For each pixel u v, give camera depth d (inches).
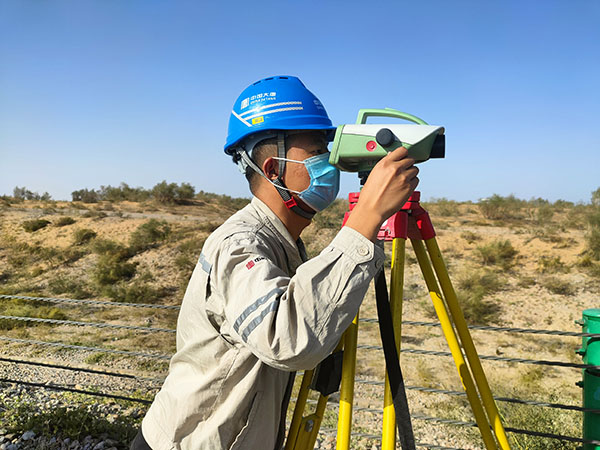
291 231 50.1
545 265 608.7
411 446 45.6
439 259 56.6
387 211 38.9
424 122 44.7
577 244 663.8
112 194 1488.7
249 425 42.6
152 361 367.9
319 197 47.9
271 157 47.9
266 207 48.7
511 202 1018.1
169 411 44.9
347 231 38.5
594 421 74.7
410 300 529.3
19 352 389.1
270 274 39.8
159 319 532.4
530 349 408.5
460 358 56.9
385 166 39.7
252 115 47.8
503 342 425.4
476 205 1171.9
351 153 44.0
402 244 52.2
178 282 669.9
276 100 47.5
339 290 36.5
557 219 916.6
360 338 427.2
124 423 146.0
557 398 276.7
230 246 42.3
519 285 562.3
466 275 591.5
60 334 458.9
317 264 36.9
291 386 49.5
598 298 515.5
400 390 46.6
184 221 983.6
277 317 36.4
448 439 206.8
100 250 776.9
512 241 703.1
